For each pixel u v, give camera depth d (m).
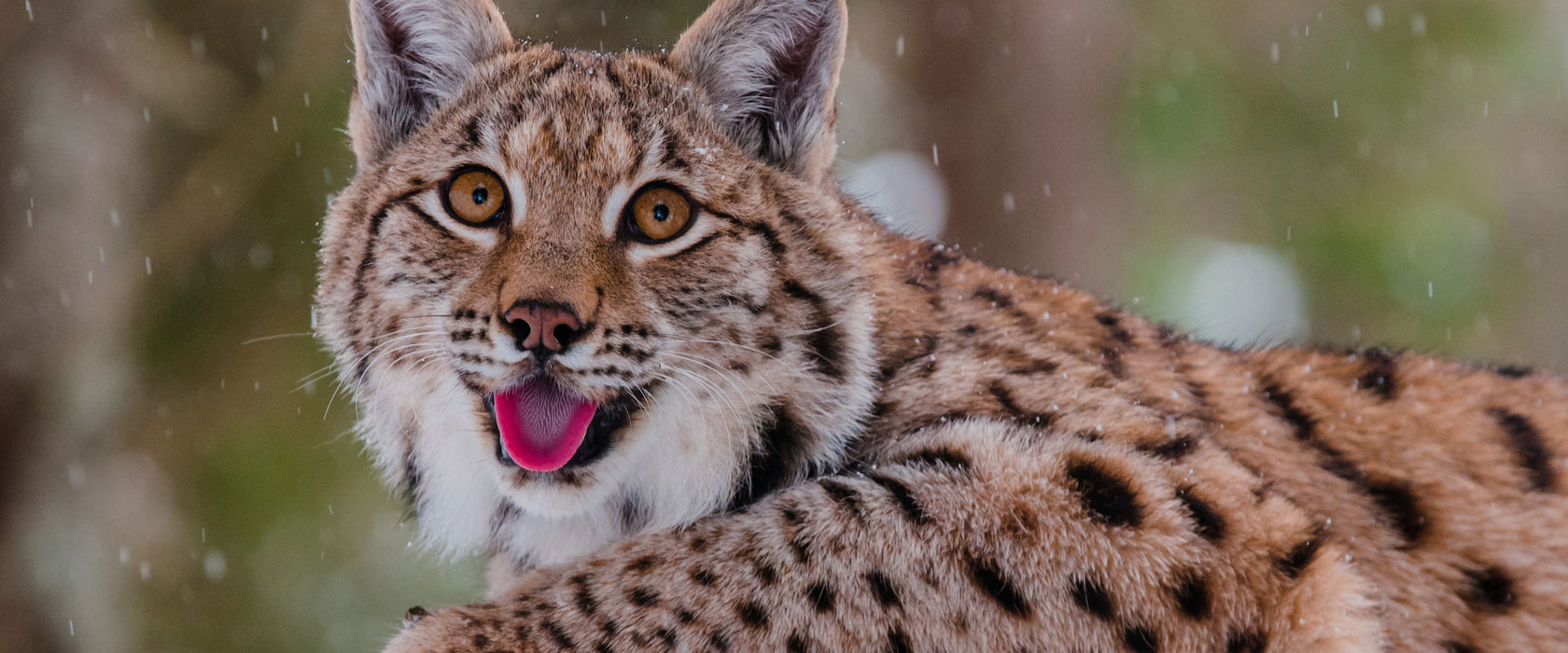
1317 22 25.06
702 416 8.11
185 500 17.97
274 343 18.61
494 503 8.53
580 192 8.02
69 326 15.71
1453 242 25.83
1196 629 7.20
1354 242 25.66
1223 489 7.56
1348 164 25.84
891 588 7.24
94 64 16.20
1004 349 8.43
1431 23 24.66
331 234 8.78
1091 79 21.64
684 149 8.19
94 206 16.17
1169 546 7.26
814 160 8.63
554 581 7.72
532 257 7.89
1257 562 7.34
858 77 24.98
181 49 17.48
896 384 8.22
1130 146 23.83
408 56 8.98
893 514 7.38
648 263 8.02
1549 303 29.11
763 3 8.62
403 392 8.43
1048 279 9.84
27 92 15.47
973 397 8.07
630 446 8.09
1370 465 8.83
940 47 20.45
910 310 8.52
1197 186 26.38
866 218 9.34
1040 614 7.20
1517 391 9.54
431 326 8.16
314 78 17.95
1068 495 7.35
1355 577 7.48
